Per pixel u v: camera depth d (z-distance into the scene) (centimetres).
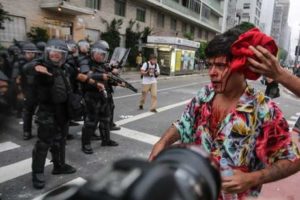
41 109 347
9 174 387
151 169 40
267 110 127
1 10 1412
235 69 114
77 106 360
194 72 2862
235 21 6650
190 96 1206
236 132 127
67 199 39
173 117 771
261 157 128
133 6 2497
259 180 121
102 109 474
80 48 487
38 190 348
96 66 465
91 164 432
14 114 348
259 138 128
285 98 1351
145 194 35
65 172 394
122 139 555
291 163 127
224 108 132
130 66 2336
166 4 2855
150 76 812
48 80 331
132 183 37
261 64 105
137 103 923
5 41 1526
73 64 441
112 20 2239
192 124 145
